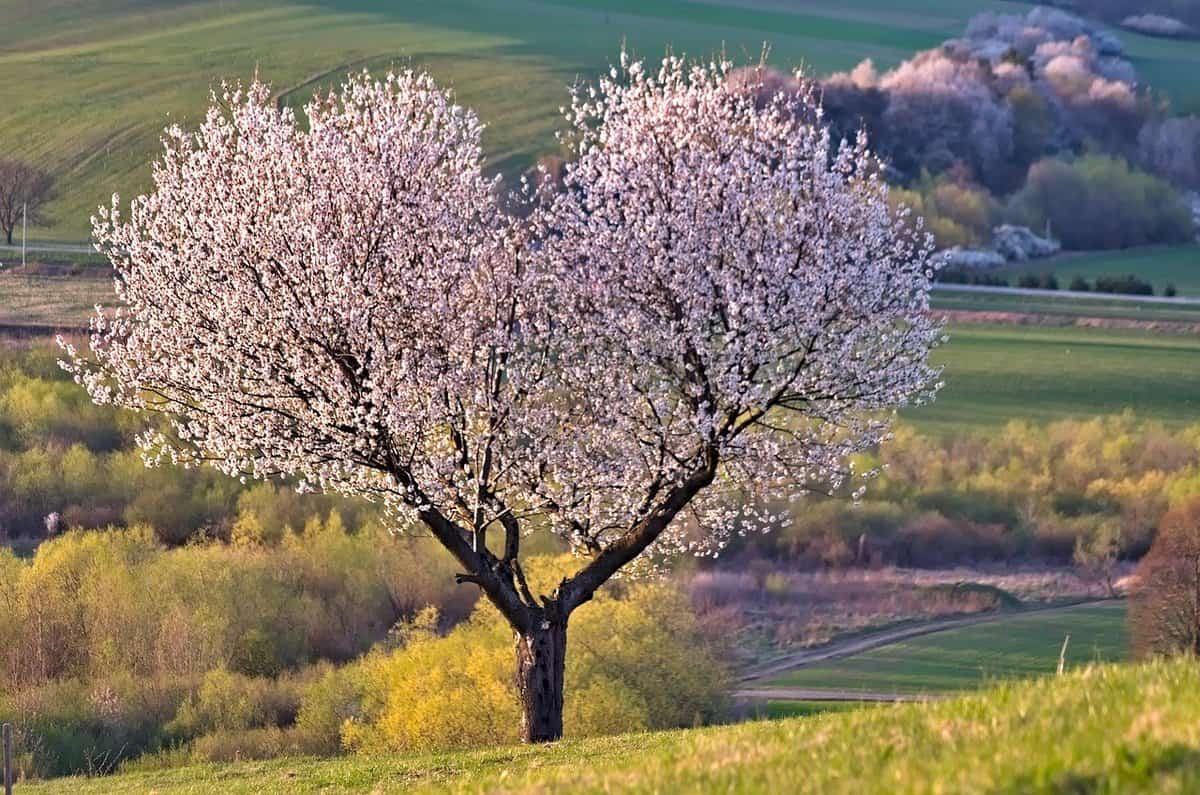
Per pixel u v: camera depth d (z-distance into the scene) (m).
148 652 186.25
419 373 75.69
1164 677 35.94
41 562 198.88
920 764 29.45
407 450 77.69
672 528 89.25
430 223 79.75
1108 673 38.09
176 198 82.69
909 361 80.19
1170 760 26.00
